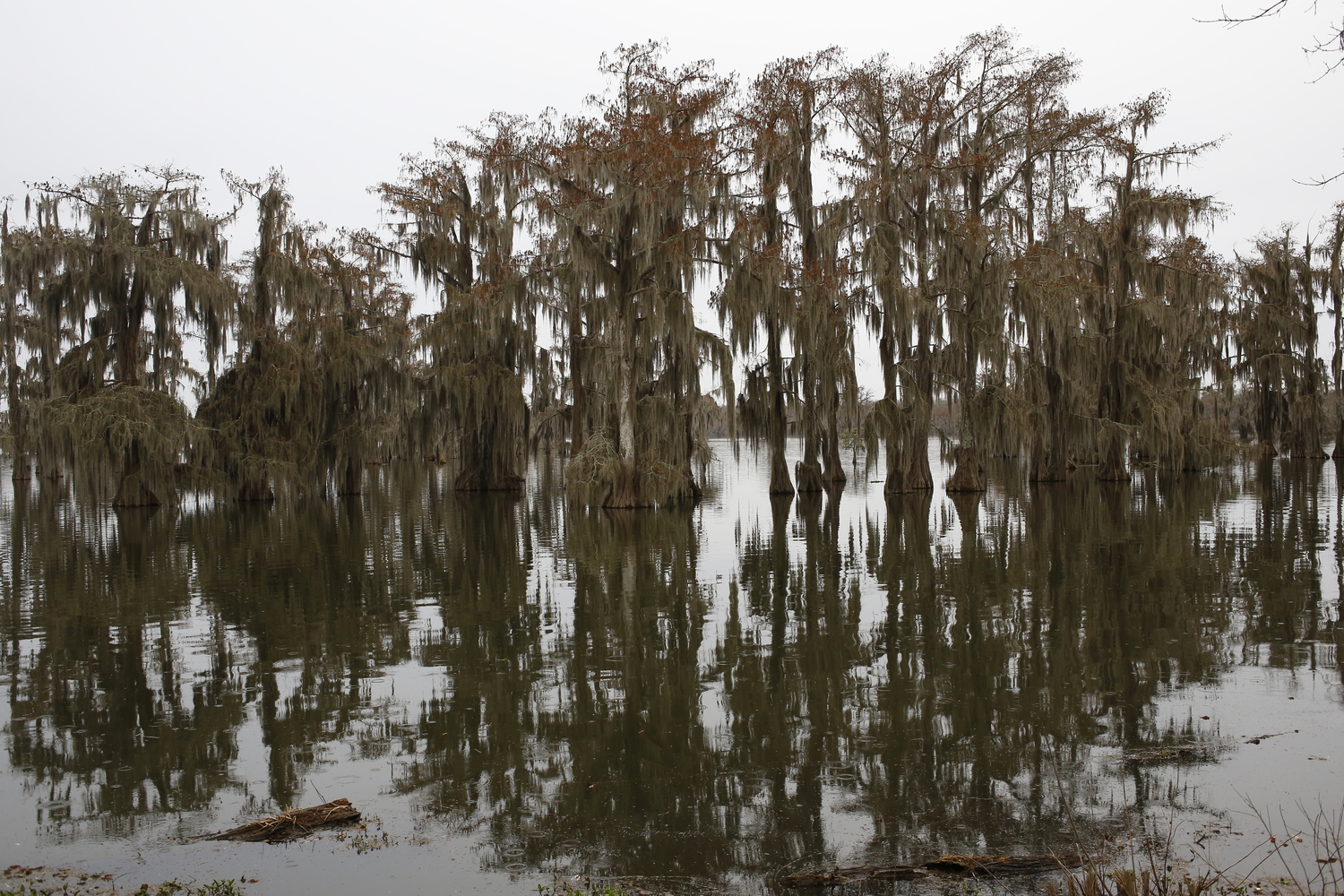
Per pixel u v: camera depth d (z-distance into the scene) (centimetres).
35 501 2980
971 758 656
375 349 2869
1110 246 3123
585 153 2306
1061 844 524
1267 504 2331
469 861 518
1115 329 3098
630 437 2488
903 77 2741
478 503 2816
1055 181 3070
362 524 2202
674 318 2316
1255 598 1159
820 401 2741
